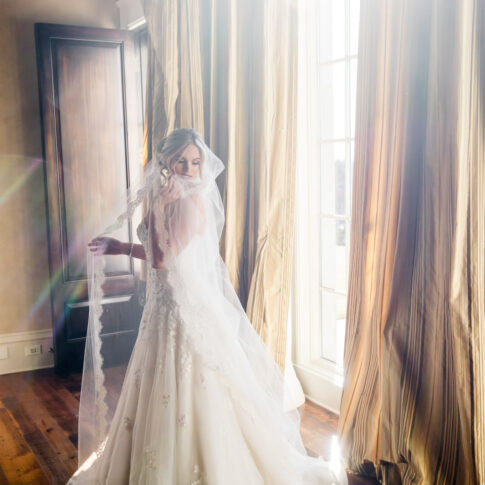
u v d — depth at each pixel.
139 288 4.66
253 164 3.39
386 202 2.63
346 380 2.92
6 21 4.60
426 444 2.48
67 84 4.63
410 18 2.44
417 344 2.50
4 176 4.66
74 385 4.40
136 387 2.36
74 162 4.68
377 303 2.70
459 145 2.27
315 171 3.78
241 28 3.39
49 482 2.90
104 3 4.97
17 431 3.55
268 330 3.37
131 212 2.57
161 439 2.18
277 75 3.30
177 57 4.02
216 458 2.19
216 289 2.46
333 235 3.84
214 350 2.31
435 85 2.33
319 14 3.66
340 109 3.69
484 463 2.35
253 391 2.40
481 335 2.33
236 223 3.53
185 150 2.39
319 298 3.88
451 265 2.33
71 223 4.69
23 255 4.75
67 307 4.69
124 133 4.85
